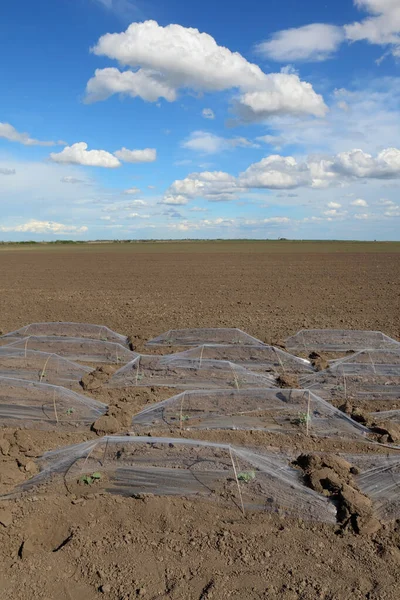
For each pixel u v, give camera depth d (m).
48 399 7.35
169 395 8.02
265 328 13.62
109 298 20.62
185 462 5.31
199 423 6.70
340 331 12.23
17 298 20.73
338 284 25.73
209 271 35.56
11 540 4.30
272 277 30.34
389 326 13.84
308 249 75.94
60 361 9.52
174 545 4.20
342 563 3.99
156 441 5.65
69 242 156.12
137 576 3.87
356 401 7.84
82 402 7.34
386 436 6.27
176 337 12.00
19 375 8.95
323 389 8.28
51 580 3.85
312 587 3.74
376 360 9.58
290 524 4.48
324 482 5.05
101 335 12.23
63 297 21.05
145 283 27.16
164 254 62.88
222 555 4.08
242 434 6.31
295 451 5.89
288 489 4.91
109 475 5.17
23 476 5.31
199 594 3.69
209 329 12.15
